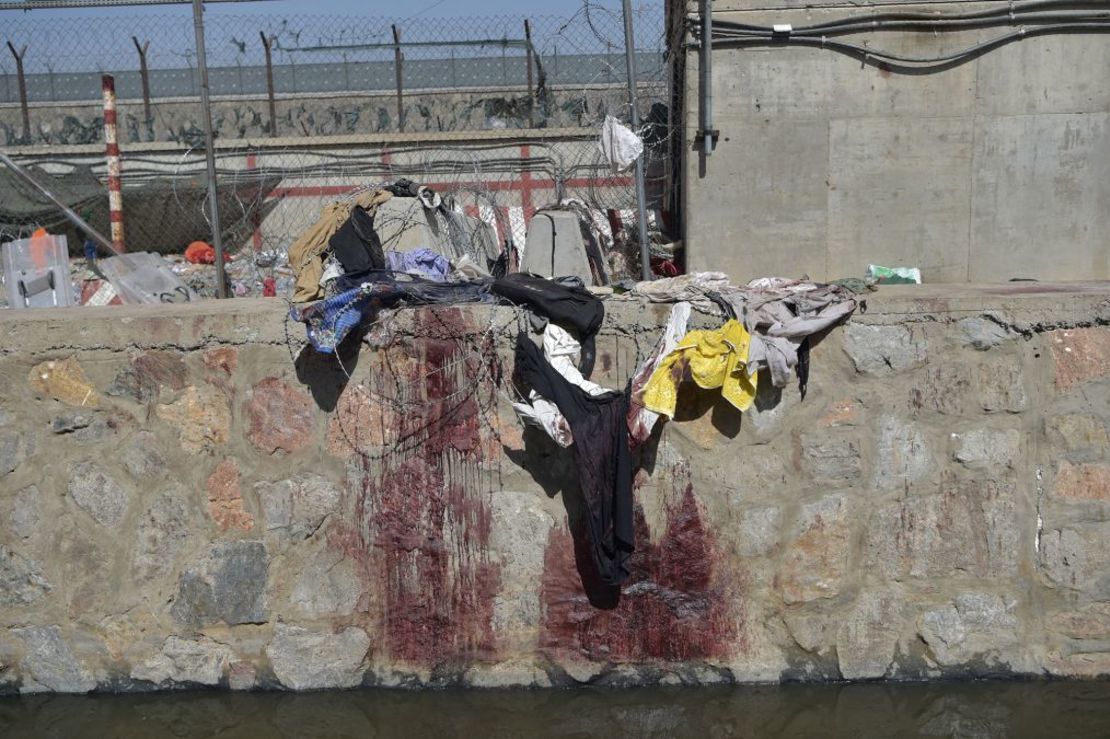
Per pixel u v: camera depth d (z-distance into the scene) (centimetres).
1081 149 666
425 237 575
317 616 459
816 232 680
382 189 593
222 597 460
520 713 440
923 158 671
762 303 441
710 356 423
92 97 995
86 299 766
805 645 453
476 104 902
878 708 435
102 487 461
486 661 458
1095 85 659
